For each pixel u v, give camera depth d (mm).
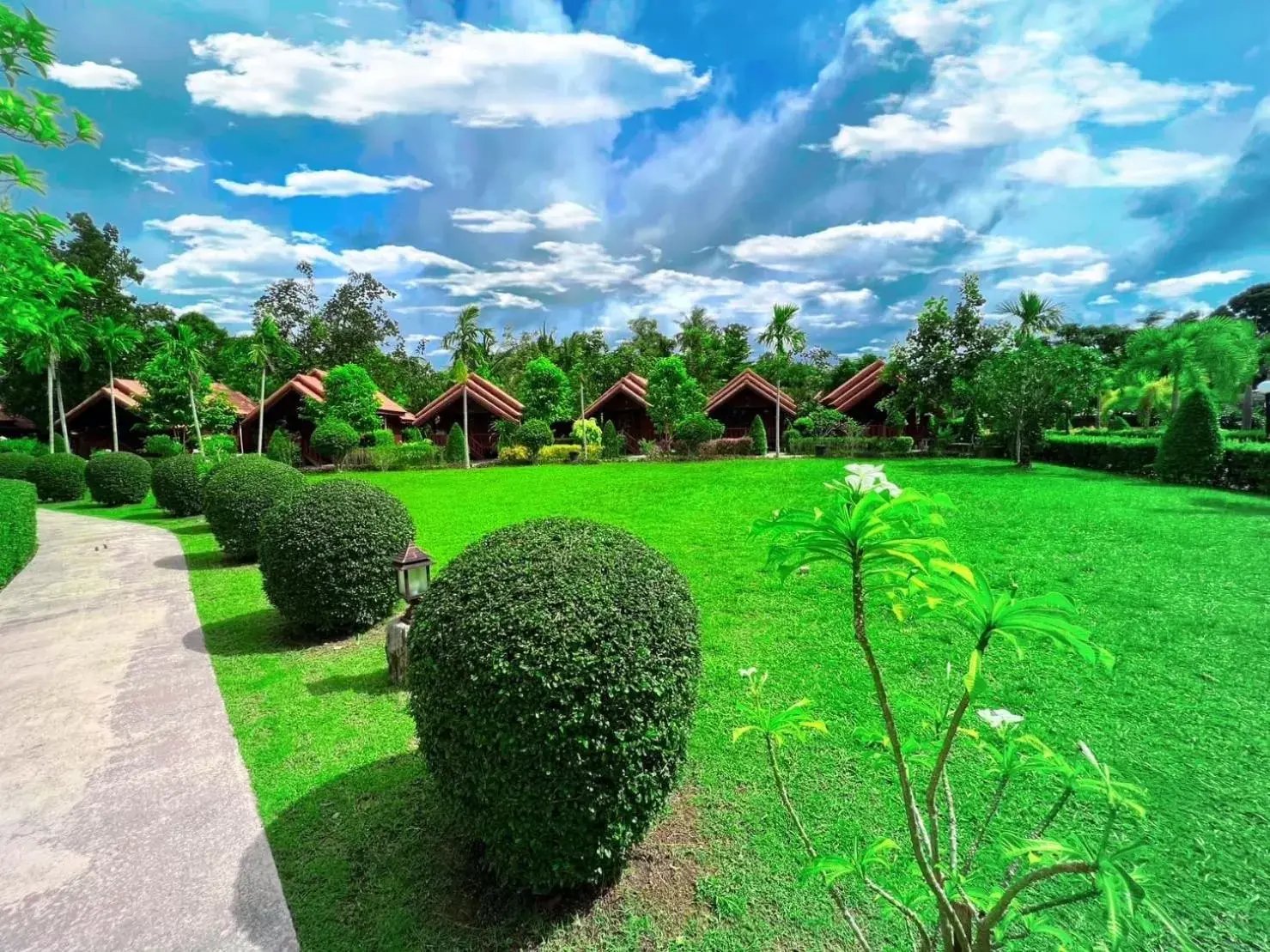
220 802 3236
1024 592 5477
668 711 2385
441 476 21375
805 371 35844
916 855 1233
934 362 21438
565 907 2412
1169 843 2508
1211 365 18125
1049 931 1299
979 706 3617
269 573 5414
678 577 2771
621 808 2295
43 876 2721
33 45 4223
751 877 2504
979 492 10945
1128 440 14344
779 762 3213
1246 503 9539
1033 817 2693
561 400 29469
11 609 7012
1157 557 6293
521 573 2520
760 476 15875
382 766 3500
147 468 17609
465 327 42188
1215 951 2027
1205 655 4117
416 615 2646
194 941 2344
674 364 26875
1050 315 26750
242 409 32375
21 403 30188
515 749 2193
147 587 7781
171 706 4383
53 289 5047
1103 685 3793
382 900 2502
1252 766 2975
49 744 3885
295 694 4496
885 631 4797
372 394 29703
